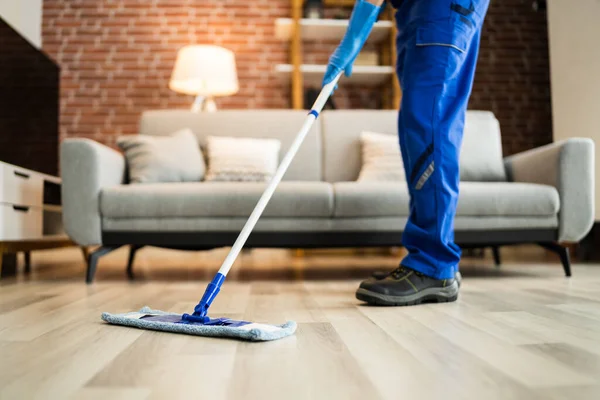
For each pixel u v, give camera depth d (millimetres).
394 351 887
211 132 2908
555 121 3889
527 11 5180
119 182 2447
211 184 2227
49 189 3023
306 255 4320
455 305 1432
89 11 4867
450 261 1484
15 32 3205
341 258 3941
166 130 2900
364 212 2207
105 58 4848
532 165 2490
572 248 3770
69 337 1018
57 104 4129
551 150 2328
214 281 1176
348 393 659
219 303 1511
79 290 1871
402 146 1563
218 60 4020
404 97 1521
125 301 1572
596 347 908
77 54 4836
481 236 2229
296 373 752
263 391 669
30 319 1241
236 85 4234
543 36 5164
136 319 1104
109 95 4832
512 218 2234
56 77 4121
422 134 1466
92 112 4812
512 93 5117
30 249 2723
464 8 1463
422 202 1482
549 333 1032
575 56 3654
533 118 5105
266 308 1403
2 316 1290
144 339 995
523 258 3514
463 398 636
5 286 2012
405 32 1556
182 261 3623
